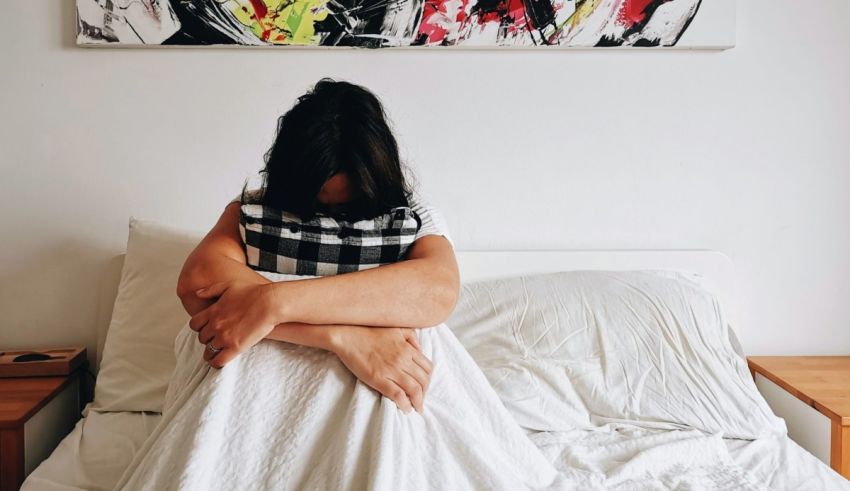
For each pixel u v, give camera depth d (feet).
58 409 5.57
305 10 5.89
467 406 3.55
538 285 5.58
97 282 6.16
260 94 6.06
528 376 4.90
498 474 3.28
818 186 6.44
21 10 5.85
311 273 3.56
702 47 6.16
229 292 3.32
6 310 6.14
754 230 6.45
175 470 2.94
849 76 6.34
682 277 5.87
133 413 5.22
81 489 4.15
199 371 3.35
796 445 4.78
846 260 6.53
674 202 6.38
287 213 3.50
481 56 6.14
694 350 5.07
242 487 2.97
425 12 5.95
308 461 3.05
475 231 6.32
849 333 6.53
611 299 5.36
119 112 6.01
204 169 6.12
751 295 6.52
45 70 5.92
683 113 6.30
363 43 5.96
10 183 6.02
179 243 5.62
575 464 4.20
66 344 6.21
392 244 3.60
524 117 6.23
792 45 6.28
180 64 6.00
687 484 3.87
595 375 4.94
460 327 5.41
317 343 3.26
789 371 6.00
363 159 3.47
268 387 3.20
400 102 6.15
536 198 6.31
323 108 3.47
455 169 6.24
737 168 6.38
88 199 6.08
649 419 4.80
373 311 3.34
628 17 6.04
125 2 5.80
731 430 4.75
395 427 3.14
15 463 4.79
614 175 6.32
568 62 6.18
